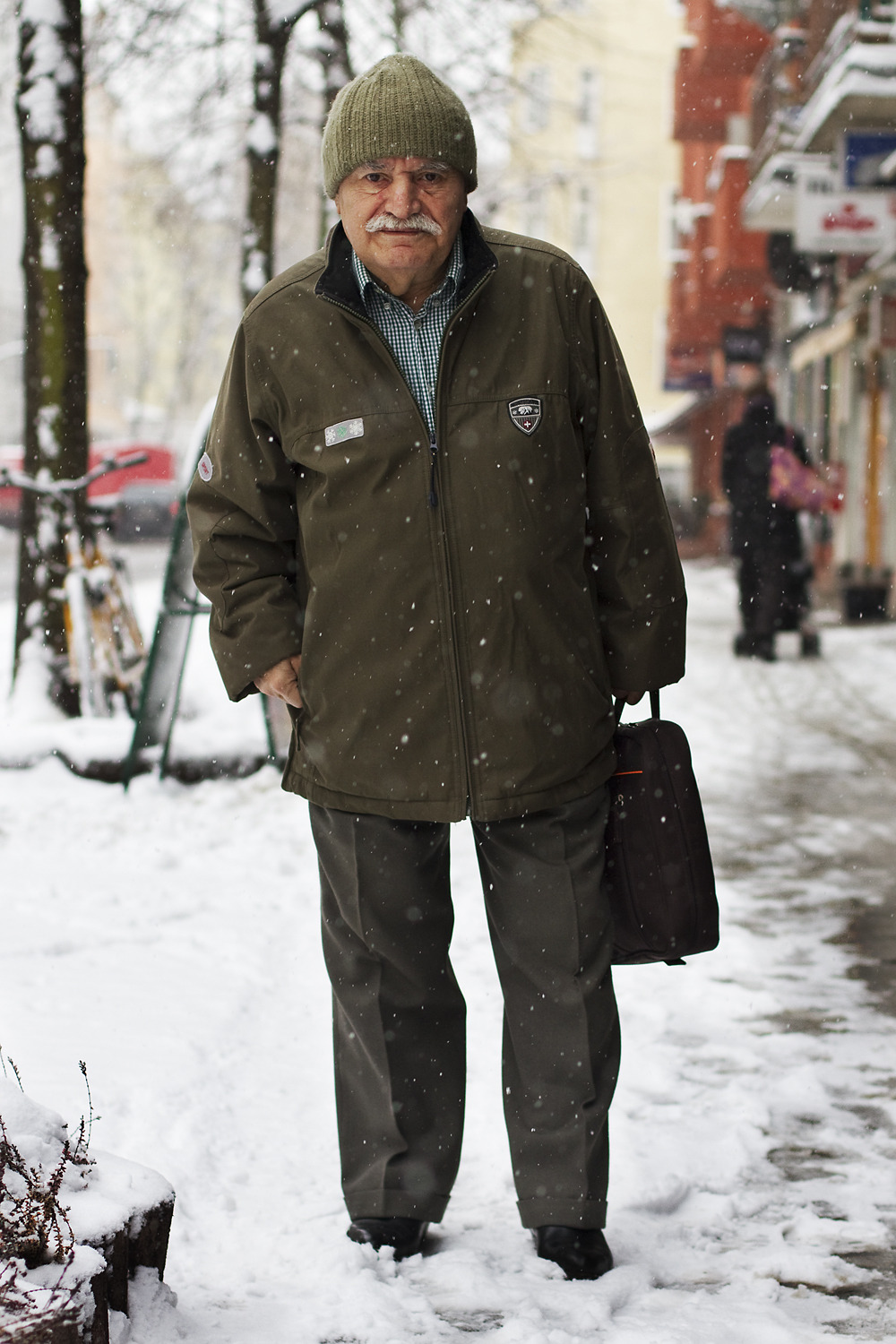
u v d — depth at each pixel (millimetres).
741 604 13539
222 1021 4320
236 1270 2863
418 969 2959
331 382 2805
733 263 24438
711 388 36125
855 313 21969
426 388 2799
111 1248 2375
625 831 2998
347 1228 3027
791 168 17953
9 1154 2348
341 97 2756
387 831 2891
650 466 2977
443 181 2725
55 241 8969
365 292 2803
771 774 8258
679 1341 2559
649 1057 4121
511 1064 2984
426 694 2818
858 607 17125
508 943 2941
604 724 2943
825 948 5145
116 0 12711
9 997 4457
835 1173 3400
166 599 7258
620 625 2988
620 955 3055
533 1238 3014
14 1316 2059
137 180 19266
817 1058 4125
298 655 2947
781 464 13367
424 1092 2990
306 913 5539
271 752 7887
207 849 6480
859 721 9977
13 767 7828
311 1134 3555
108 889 5793
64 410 9000
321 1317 2637
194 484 3010
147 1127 3494
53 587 8820
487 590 2797
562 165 20766
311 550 2879
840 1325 2709
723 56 26750
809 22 17891
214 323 45062
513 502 2791
